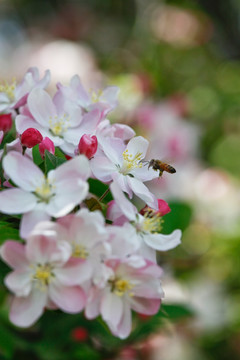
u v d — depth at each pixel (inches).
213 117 56.8
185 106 51.4
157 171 23.4
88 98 25.1
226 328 39.6
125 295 21.4
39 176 21.5
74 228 20.7
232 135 56.9
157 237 22.0
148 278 21.2
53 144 22.7
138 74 50.2
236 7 66.7
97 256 20.8
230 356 39.1
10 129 24.2
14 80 25.5
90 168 22.4
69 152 23.5
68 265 20.7
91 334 28.6
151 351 32.6
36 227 20.4
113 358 29.3
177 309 28.8
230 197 43.8
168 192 41.3
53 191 21.2
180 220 26.5
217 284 41.4
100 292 21.0
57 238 20.6
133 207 21.8
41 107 23.6
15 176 21.4
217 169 51.8
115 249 20.9
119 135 23.8
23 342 27.6
